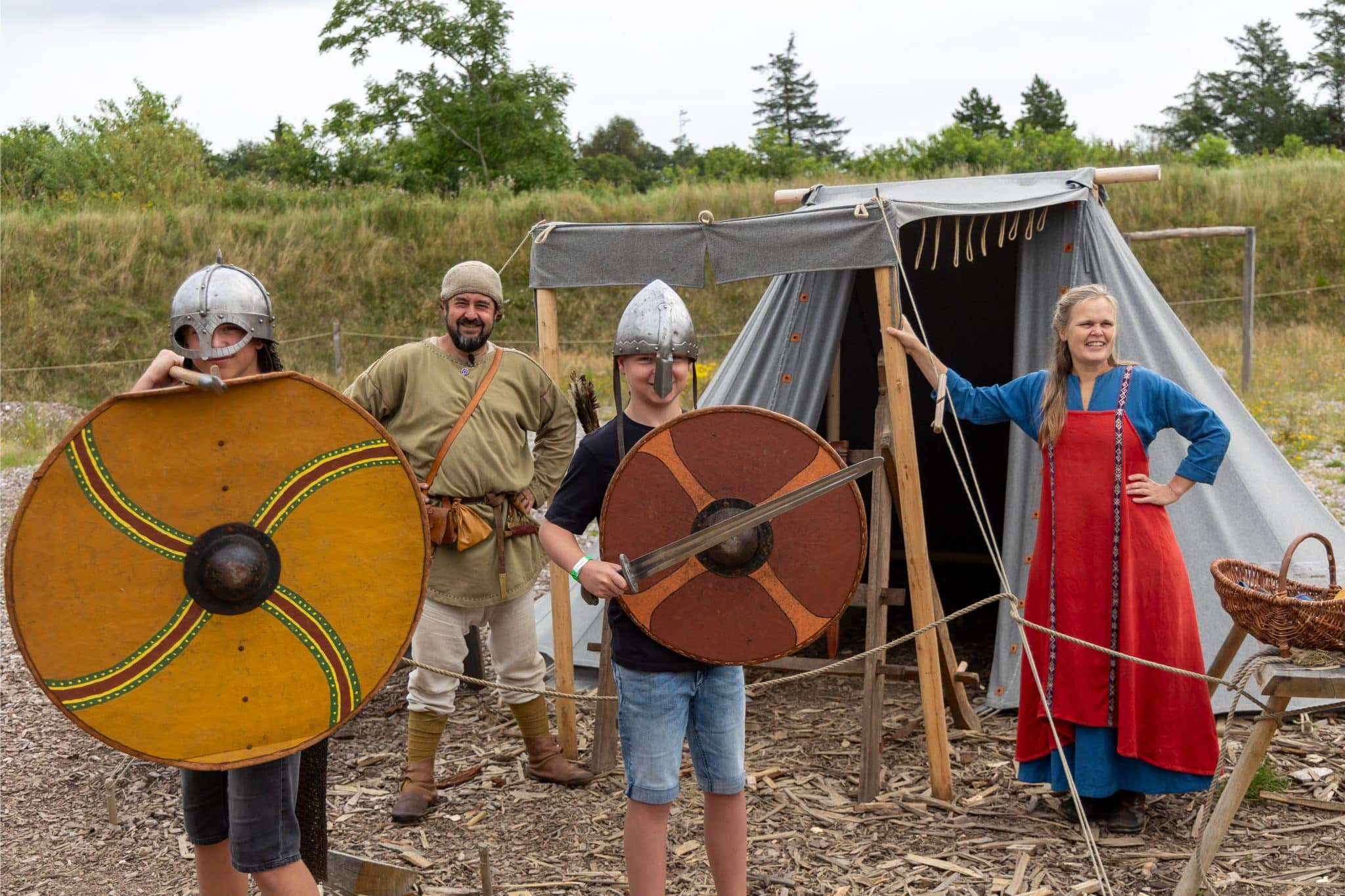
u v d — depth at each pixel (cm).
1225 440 379
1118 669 380
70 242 2077
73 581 239
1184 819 397
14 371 1847
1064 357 394
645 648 299
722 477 298
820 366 514
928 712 418
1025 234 489
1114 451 384
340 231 2252
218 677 251
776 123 8100
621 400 311
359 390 433
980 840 388
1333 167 2338
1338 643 321
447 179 3316
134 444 244
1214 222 2184
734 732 309
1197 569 500
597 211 2381
